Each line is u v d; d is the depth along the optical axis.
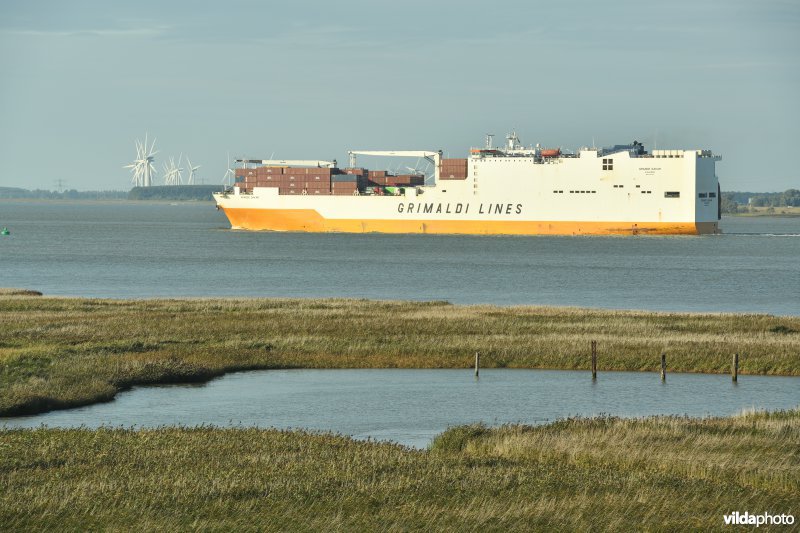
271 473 127.81
